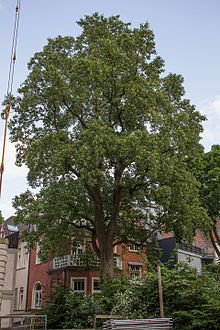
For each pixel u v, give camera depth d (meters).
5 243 17.97
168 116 22.95
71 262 32.62
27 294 37.44
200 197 31.70
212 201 31.83
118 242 26.81
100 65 22.38
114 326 11.91
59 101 23.69
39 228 25.12
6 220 43.38
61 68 24.45
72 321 18.53
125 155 20.81
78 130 24.23
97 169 20.84
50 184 24.84
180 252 36.47
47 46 25.44
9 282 23.41
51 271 34.16
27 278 38.09
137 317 14.86
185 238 24.89
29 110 24.77
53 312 19.86
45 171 24.73
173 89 26.00
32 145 22.92
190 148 24.38
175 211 23.98
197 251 42.41
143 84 22.83
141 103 22.62
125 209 26.72
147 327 12.37
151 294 15.37
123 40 23.92
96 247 25.83
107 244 23.67
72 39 25.70
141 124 23.69
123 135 21.53
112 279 21.23
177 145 22.69
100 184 24.83
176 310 14.25
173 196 22.98
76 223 26.84
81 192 25.42
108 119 23.95
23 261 40.12
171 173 21.78
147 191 24.11
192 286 14.16
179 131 22.62
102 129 20.94
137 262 35.44
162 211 25.66
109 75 22.77
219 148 32.56
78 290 32.31
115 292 18.84
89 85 23.05
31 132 25.64
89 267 30.06
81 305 18.98
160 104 23.91
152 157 20.66
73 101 23.42
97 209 24.08
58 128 24.38
